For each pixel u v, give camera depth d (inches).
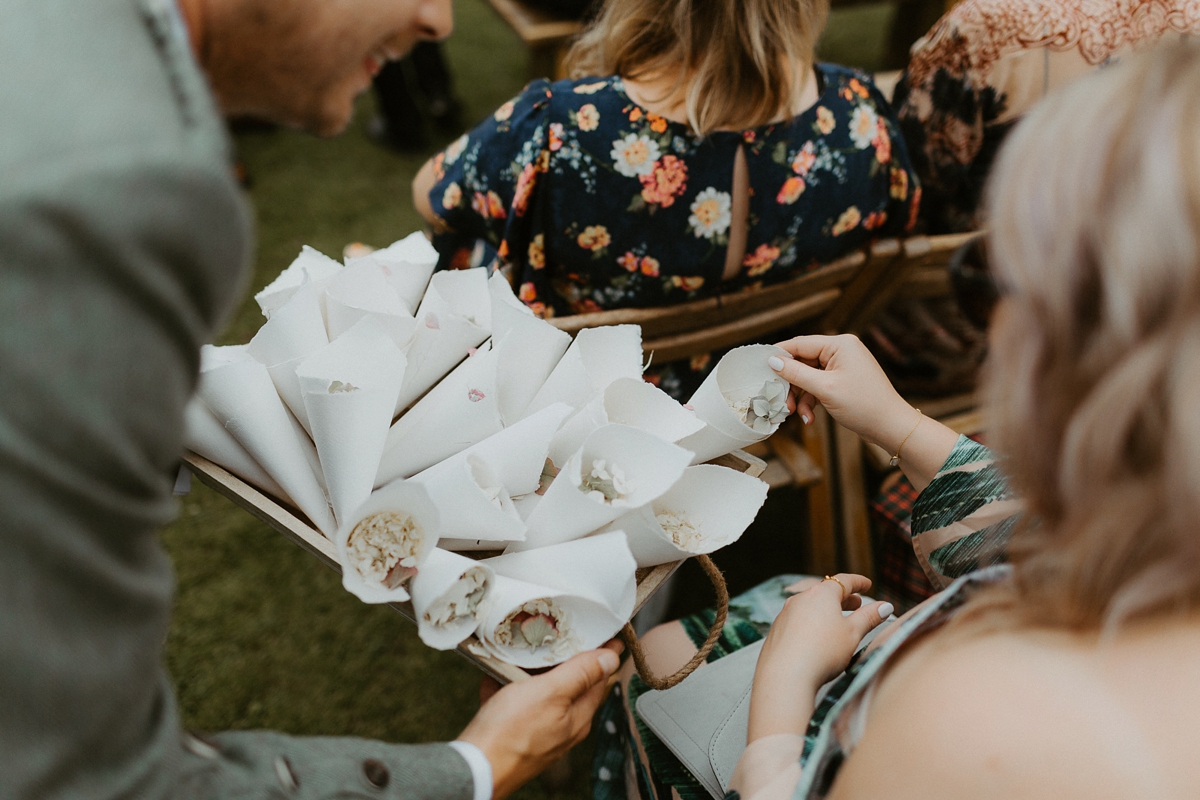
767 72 37.2
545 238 42.9
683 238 41.7
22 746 15.2
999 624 19.0
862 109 42.1
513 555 27.3
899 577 51.2
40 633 14.7
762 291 41.1
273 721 55.0
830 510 55.2
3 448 13.7
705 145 39.5
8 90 13.9
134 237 13.7
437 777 23.0
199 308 15.5
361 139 102.3
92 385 14.0
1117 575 17.2
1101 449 16.3
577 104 39.8
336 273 31.3
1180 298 14.9
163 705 18.5
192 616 59.4
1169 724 16.3
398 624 60.6
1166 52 16.1
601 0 46.2
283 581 62.0
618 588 25.4
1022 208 16.8
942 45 48.2
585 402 30.5
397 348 27.7
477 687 57.9
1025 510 20.5
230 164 15.7
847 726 21.2
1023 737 16.8
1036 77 46.3
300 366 27.4
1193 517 15.6
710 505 29.5
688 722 32.8
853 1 89.1
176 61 15.8
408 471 29.3
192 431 27.2
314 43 21.2
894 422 33.5
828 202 42.1
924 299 51.2
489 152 42.3
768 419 31.9
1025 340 17.5
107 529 15.0
